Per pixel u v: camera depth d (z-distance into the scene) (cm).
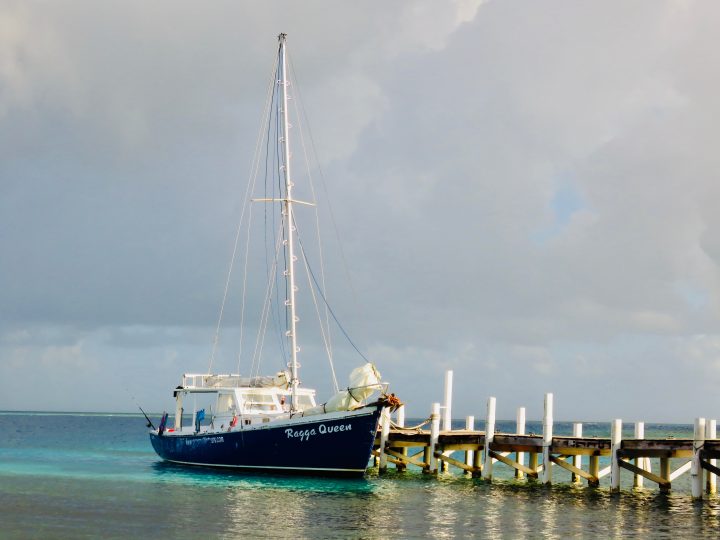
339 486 3678
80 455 6359
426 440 4153
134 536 2606
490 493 3572
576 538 2633
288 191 4412
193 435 4325
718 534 2709
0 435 10769
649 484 4347
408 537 2616
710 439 3212
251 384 4281
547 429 3638
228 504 3200
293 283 4322
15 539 2561
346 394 3706
